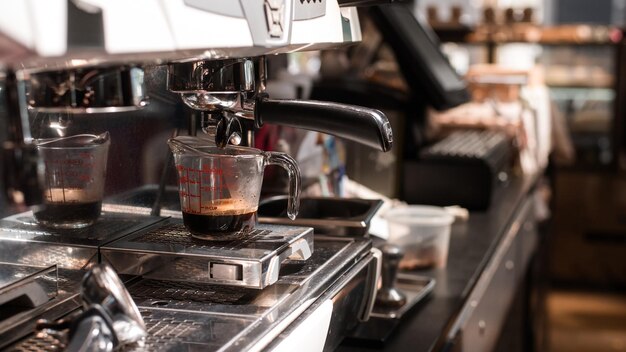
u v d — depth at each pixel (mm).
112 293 943
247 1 964
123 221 1380
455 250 2184
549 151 4012
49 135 1221
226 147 1272
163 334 1014
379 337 1480
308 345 1121
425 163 2695
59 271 1224
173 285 1214
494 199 2842
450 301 1749
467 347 1855
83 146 1259
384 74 3074
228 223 1231
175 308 1112
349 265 1358
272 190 1827
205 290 1190
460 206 2686
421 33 2826
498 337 2400
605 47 4793
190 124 1556
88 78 1024
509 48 4809
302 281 1227
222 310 1105
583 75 4836
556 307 4770
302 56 3725
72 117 1251
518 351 3029
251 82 1205
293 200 1286
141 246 1220
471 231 2400
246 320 1066
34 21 660
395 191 2697
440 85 2658
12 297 1050
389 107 2629
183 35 833
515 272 2766
